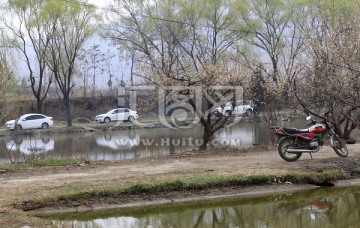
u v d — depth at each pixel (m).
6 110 14.20
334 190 10.54
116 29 34.62
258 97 17.95
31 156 15.95
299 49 18.44
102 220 8.60
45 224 7.62
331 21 16.70
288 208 9.23
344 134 16.72
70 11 33.47
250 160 13.17
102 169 12.32
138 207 9.30
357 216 8.52
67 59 36.12
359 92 13.87
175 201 9.60
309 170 11.25
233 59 16.88
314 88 15.83
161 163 13.16
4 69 13.70
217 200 9.78
